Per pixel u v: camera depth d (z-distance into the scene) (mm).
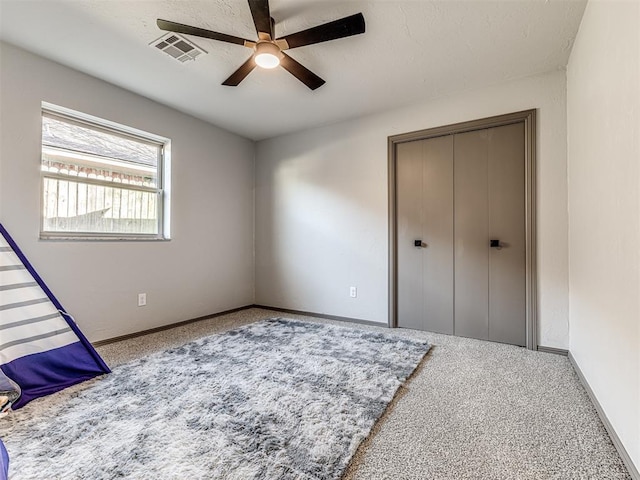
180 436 1467
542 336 2658
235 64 2537
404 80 2787
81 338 2135
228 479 1205
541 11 1950
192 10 1958
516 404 1777
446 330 3164
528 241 2723
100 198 2898
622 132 1388
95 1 1876
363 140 3582
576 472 1263
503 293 2896
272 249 4297
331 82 2824
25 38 2219
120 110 2910
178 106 3318
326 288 3846
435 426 1571
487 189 2969
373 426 1563
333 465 1280
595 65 1763
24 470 1246
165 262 3332
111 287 2889
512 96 2787
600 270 1696
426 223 3260
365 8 1932
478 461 1321
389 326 3400
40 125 2443
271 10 1943
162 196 3389
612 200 1515
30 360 1905
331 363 2338
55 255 2539
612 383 1486
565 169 2555
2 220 2268
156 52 2385
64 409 1708
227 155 4043
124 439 1444
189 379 2066
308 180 3992
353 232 3656
